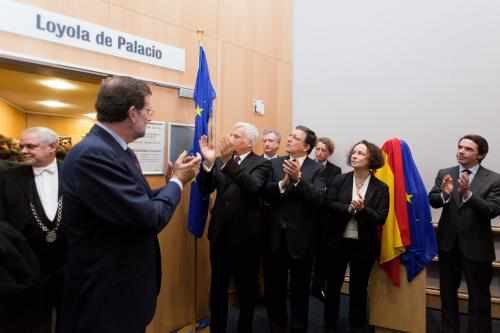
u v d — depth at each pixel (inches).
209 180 98.7
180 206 116.4
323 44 174.1
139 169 57.4
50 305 78.9
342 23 169.9
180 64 117.4
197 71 121.0
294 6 181.8
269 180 103.8
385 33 160.6
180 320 115.9
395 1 158.7
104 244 51.3
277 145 138.5
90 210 49.7
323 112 173.6
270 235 105.4
